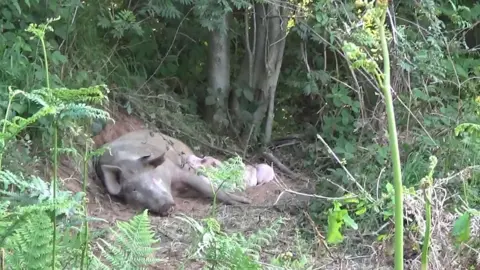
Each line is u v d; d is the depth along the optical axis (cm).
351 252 399
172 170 505
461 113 504
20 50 500
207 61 653
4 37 489
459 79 570
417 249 346
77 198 241
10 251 238
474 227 327
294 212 475
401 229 196
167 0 579
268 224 452
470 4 645
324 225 439
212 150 608
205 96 657
